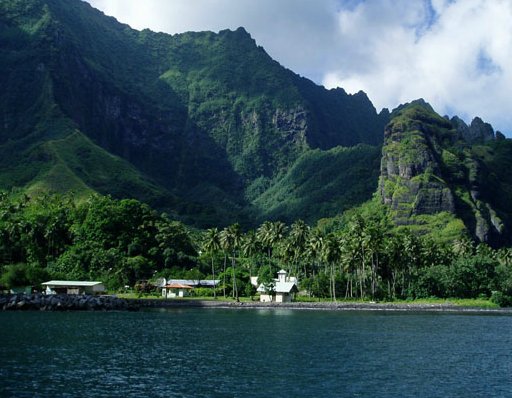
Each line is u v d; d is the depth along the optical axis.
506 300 199.62
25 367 71.56
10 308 160.88
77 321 129.50
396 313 172.50
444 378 70.19
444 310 186.12
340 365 77.81
